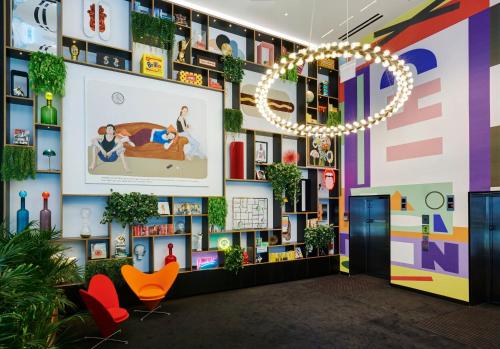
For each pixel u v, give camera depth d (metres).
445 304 5.69
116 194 5.47
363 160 7.73
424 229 6.35
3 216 4.77
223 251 6.61
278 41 7.62
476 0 5.68
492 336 4.34
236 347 4.01
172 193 6.21
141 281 5.09
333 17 6.96
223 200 6.55
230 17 6.93
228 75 6.75
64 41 5.47
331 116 8.24
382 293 6.38
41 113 5.11
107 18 5.88
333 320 4.90
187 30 6.46
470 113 5.71
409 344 4.09
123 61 5.90
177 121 6.32
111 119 5.70
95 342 4.16
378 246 7.70
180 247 6.45
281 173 7.07
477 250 5.71
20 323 2.46
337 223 8.35
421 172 6.46
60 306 3.78
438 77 6.23
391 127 7.09
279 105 7.84
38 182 5.26
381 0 6.36
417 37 6.61
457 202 5.84
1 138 4.79
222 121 6.83
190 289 6.15
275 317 5.02
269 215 7.58
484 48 5.55
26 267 2.92
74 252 5.45
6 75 4.90
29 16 5.18
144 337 4.30
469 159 5.69
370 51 4.11
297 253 7.62
